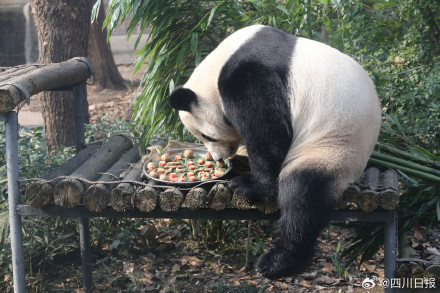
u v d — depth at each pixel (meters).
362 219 3.30
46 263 4.94
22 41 15.65
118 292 4.64
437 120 5.18
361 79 3.20
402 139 4.33
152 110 4.57
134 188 3.50
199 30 4.55
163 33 4.55
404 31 6.34
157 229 5.70
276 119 3.16
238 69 3.25
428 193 3.86
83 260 4.52
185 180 3.55
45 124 6.96
